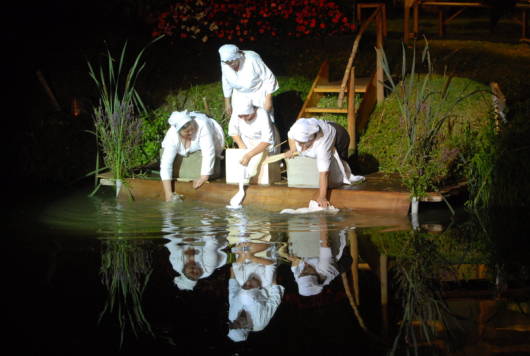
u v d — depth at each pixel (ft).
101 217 25.62
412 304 15.70
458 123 31.32
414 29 43.34
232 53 28.84
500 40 42.55
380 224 23.75
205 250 20.42
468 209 26.40
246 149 28.30
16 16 45.01
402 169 26.02
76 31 45.03
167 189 29.07
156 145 33.81
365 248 20.45
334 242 21.25
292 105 37.14
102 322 14.85
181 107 37.78
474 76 35.58
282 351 13.26
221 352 13.28
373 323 14.56
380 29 36.65
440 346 13.44
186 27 42.42
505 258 19.30
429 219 24.62
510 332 14.06
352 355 13.06
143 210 26.94
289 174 27.63
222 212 26.30
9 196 30.32
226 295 16.33
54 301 16.21
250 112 27.61
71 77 41.19
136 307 15.66
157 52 42.57
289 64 40.37
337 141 27.25
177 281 17.47
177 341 13.83
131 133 31.60
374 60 39.55
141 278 17.75
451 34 46.65
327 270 18.22
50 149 35.37
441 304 15.72
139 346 13.58
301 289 16.71
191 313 15.28
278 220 24.64
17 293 16.75
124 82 40.47
